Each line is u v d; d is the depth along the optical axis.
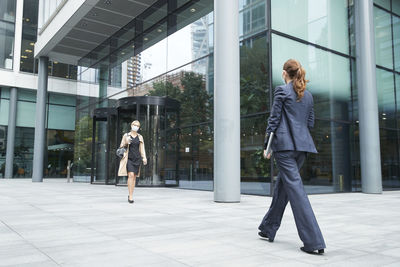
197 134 12.01
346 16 12.04
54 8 25.17
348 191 11.23
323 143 10.63
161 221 4.52
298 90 3.18
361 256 2.77
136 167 7.14
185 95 12.73
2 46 23.16
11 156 22.92
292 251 2.93
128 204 6.68
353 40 12.02
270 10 9.59
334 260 2.63
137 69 15.42
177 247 3.04
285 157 3.12
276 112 3.16
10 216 4.95
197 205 6.60
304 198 2.98
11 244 3.14
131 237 3.46
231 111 7.41
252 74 9.90
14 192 9.99
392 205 7.05
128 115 14.87
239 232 3.77
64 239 3.36
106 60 17.58
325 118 10.80
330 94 11.07
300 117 3.21
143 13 15.18
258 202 7.30
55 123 25.34
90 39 17.73
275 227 3.26
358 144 11.65
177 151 12.84
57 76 25.16
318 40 10.90
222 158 7.32
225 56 7.49
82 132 18.84
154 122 13.68
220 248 3.01
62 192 10.09
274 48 9.55
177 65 13.27
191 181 12.06
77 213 5.30
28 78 23.86
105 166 16.27
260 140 9.45
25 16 24.05
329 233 3.83
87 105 18.75
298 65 3.29
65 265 2.44
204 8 12.28
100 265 2.44
